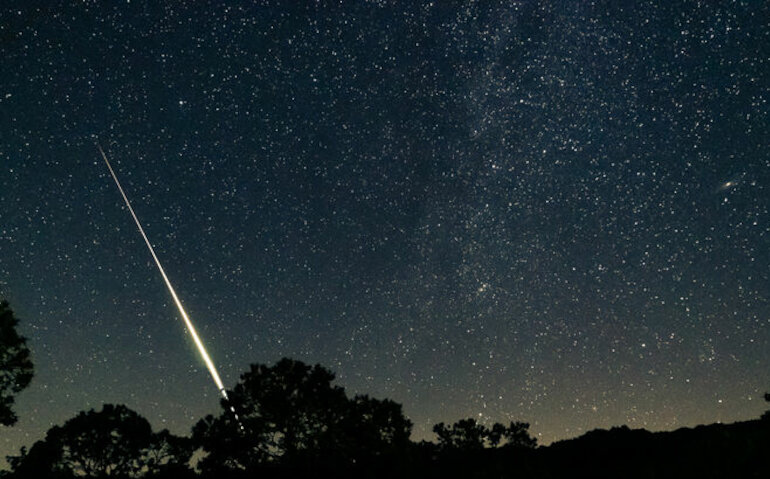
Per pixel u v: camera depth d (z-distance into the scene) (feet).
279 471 52.49
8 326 51.65
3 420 50.57
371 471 45.32
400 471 43.47
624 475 39.91
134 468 60.90
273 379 56.49
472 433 66.18
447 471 43.73
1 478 59.16
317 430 55.88
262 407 55.88
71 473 60.03
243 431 55.47
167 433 62.90
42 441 60.80
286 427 55.62
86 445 60.70
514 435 65.92
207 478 54.13
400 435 55.26
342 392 56.90
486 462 46.70
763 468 26.68
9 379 51.85
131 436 61.16
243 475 53.06
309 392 56.08
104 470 60.64
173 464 60.23
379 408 56.65
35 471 58.75
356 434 54.75
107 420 61.72
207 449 55.06
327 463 52.47
